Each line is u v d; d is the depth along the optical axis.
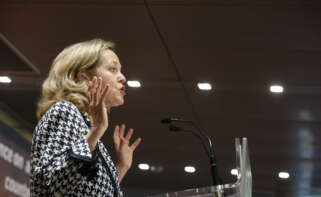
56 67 3.74
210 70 12.76
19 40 11.67
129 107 15.24
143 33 11.22
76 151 3.13
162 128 16.39
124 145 4.02
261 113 15.08
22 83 13.43
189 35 11.16
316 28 10.56
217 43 11.45
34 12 10.59
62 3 10.21
